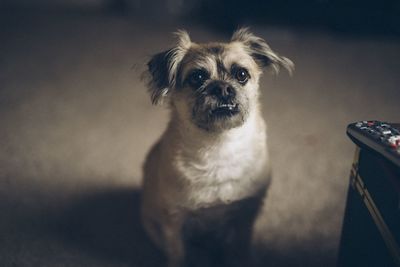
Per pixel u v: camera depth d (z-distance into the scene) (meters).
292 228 0.70
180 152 0.61
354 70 1.19
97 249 0.67
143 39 1.47
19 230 0.70
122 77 1.20
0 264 0.64
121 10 1.80
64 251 0.67
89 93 1.12
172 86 0.61
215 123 0.59
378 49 1.32
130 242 0.69
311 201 0.75
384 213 0.44
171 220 0.64
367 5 1.42
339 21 1.44
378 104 1.01
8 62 1.29
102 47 1.40
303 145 0.89
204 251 0.69
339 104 1.02
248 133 0.61
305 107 1.02
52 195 0.77
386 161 0.43
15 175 0.82
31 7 1.82
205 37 1.44
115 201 0.77
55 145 0.91
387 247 0.44
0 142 0.92
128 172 0.83
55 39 1.48
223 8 1.58
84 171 0.83
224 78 0.61
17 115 1.02
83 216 0.73
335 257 0.65
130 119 1.00
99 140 0.93
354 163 0.52
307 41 1.40
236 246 0.67
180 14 1.69
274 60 0.66
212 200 0.62
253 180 0.62
